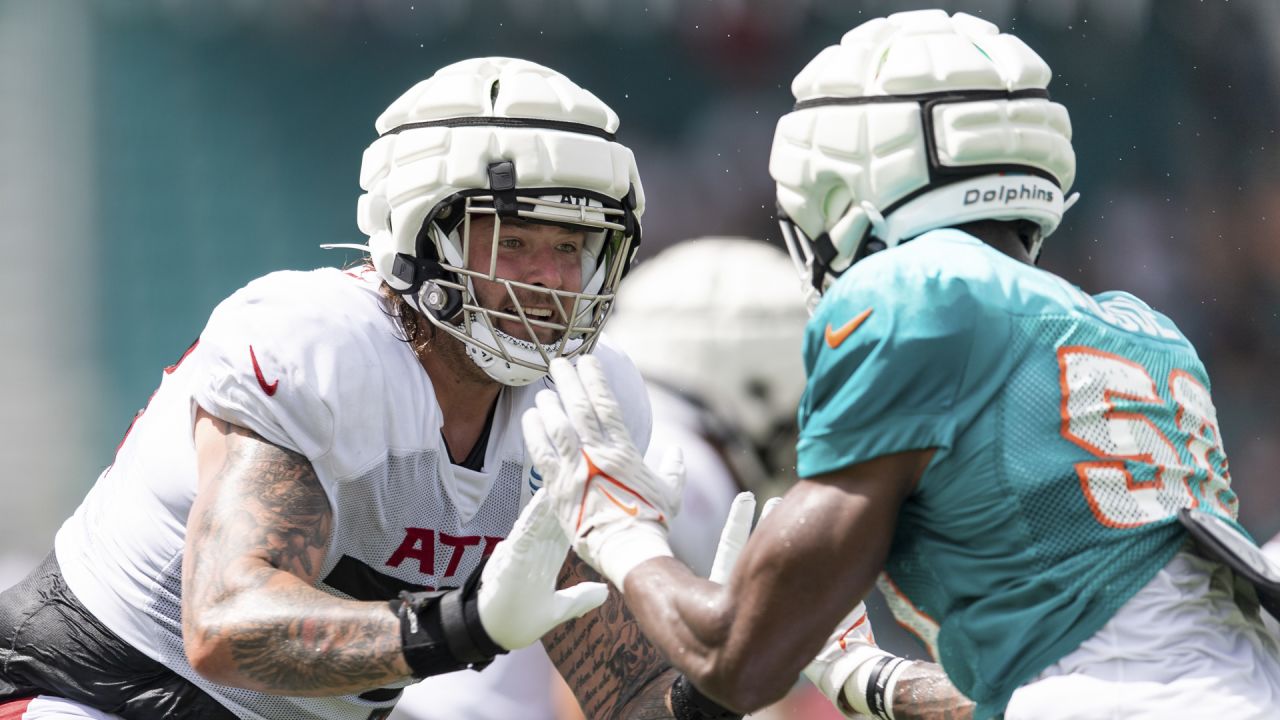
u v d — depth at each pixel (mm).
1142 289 31062
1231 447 30188
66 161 28656
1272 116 30766
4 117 28359
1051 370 7152
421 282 9305
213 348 9141
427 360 9555
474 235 9375
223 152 29750
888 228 7812
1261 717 6953
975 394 7078
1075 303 7398
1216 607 7238
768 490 16203
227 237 29828
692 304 16078
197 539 8680
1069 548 7082
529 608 8156
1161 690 6922
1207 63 30891
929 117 7684
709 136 32125
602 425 7914
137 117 29125
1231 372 30625
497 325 9383
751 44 31906
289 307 9156
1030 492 7055
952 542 7258
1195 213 31031
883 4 30266
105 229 28984
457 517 9648
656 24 31656
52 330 28344
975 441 7070
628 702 10203
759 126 32031
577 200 9289
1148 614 7066
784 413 16109
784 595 7070
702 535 14750
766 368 15992
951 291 7109
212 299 29656
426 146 9242
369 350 9234
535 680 14078
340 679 8289
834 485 7113
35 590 10078
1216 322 30844
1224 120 30938
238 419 8969
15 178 28359
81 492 27578
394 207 9328
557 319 9578
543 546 8086
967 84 7715
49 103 28562
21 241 28406
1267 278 30859
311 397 8891
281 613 8305
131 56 29016
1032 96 7844
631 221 9617
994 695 7230
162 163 29344
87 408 28172
